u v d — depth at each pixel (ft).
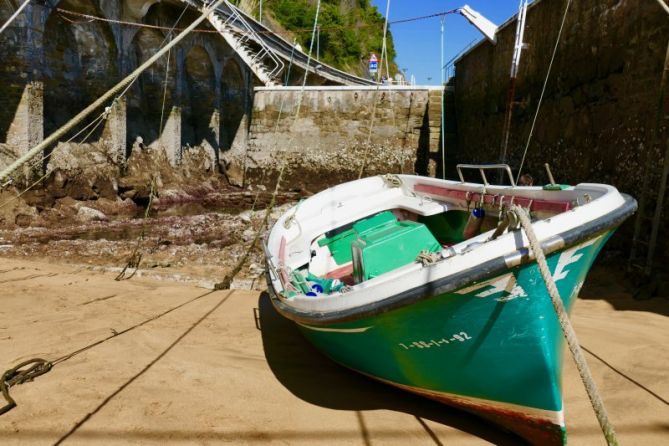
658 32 26.27
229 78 107.55
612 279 26.78
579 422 13.41
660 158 25.53
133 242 44.09
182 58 86.02
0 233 47.60
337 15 189.26
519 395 12.06
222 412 14.19
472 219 18.39
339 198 25.46
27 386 15.72
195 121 98.32
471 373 12.34
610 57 31.71
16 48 54.29
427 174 87.10
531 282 10.87
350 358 15.16
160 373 16.88
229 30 84.53
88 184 63.77
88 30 68.44
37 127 56.24
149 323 22.57
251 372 17.04
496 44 62.44
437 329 11.91
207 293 28.50
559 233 11.16
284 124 94.79
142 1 71.20
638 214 25.71
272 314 24.38
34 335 20.56
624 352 17.49
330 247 22.75
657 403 14.03
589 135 34.50
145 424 13.48
